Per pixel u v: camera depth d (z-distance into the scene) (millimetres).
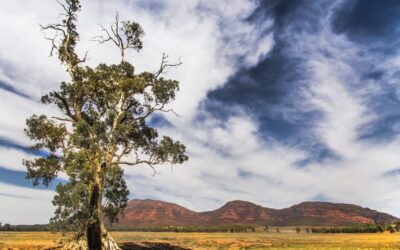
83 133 35875
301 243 85375
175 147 39719
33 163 37656
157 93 40531
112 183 38531
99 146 36250
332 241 94562
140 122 41750
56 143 37750
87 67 39062
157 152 39312
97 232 35188
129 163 38438
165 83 40688
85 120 39750
